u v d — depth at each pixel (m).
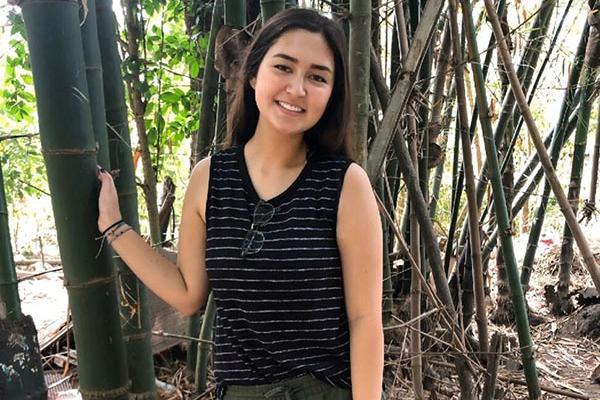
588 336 3.61
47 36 1.29
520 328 2.32
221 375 1.37
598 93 3.17
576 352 3.44
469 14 2.09
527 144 5.13
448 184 5.25
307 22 1.26
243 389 1.34
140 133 2.67
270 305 1.27
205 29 3.25
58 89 1.31
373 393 1.29
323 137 1.33
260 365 1.32
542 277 4.53
